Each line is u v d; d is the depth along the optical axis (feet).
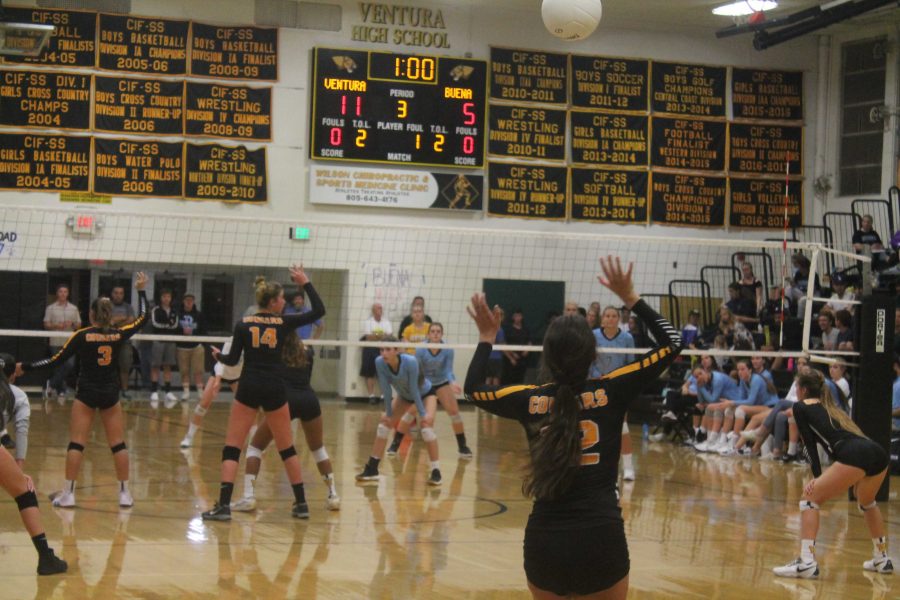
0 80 61.41
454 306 68.59
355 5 66.95
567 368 12.71
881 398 35.58
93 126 62.69
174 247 63.93
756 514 31.53
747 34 72.64
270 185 65.62
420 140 67.10
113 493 31.40
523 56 69.31
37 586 20.44
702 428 49.75
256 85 65.21
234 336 27.50
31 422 49.96
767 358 55.57
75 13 62.44
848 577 23.67
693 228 71.67
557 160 69.82
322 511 29.53
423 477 36.94
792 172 72.95
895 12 67.05
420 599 20.21
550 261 70.08
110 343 28.63
